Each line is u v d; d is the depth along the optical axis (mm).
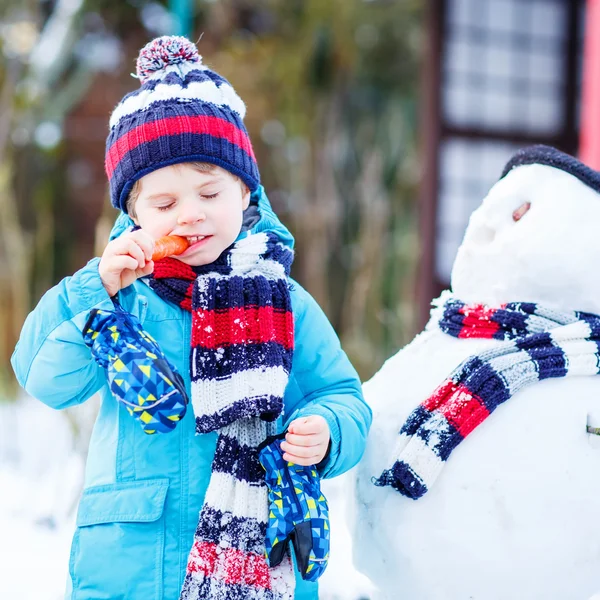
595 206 2600
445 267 8383
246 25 9375
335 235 9789
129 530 2295
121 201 2490
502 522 2363
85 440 5656
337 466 2381
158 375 2129
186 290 2434
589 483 2379
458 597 2428
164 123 2371
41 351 2299
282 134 9625
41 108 8977
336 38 9328
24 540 4969
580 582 2426
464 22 8398
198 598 2203
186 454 2350
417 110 9945
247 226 2697
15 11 8977
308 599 2414
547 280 2576
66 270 9625
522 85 8680
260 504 2270
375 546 2574
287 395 2531
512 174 2771
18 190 9242
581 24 8828
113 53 9633
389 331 9125
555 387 2457
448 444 2389
